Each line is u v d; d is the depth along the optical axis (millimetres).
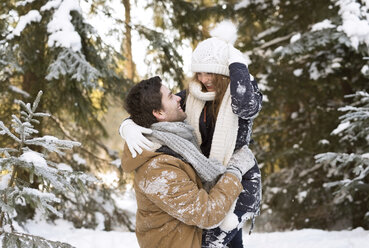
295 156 8883
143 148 2221
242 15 8742
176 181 2154
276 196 9070
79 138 7473
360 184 5246
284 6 8695
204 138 2516
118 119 10188
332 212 8578
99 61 6809
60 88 6676
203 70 2408
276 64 8617
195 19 8359
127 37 7434
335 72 8055
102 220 7172
